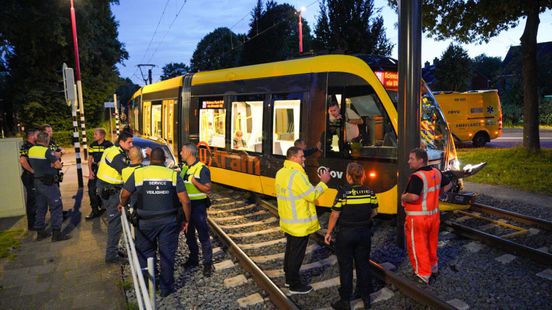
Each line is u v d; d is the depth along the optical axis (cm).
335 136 710
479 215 798
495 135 2030
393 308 446
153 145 881
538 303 449
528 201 900
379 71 670
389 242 649
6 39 2555
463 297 467
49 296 470
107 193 555
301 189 454
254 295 473
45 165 654
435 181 494
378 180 663
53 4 2389
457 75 3422
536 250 558
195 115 1065
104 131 795
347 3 2139
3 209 821
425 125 720
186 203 463
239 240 681
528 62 1414
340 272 438
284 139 798
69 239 672
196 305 460
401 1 594
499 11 1363
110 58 3428
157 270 521
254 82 872
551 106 3234
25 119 2912
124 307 444
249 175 888
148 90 1412
